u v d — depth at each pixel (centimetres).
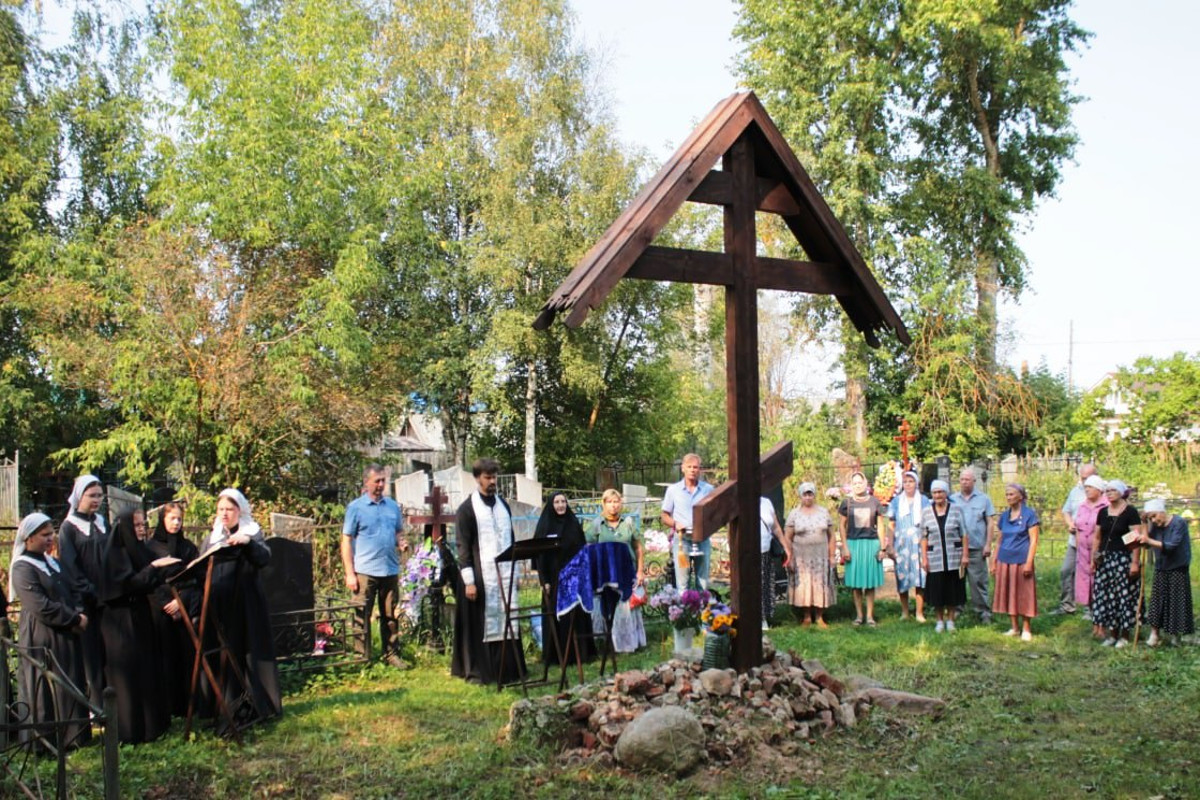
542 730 670
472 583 864
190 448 2027
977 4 2762
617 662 965
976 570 1162
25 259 2200
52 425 2367
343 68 2450
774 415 3650
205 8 2305
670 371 3925
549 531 911
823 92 3084
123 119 2577
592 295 637
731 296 721
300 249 2331
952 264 3275
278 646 924
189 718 698
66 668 670
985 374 3134
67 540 695
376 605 1087
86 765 638
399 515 978
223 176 2216
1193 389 2623
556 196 3178
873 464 2598
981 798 573
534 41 3180
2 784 551
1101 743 680
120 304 2047
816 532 1165
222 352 1953
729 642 721
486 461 884
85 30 2659
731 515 712
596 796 582
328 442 2286
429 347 3162
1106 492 1043
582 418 3734
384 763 650
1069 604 1226
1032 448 3400
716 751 629
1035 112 3198
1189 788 580
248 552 723
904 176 3281
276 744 690
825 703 704
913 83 2995
